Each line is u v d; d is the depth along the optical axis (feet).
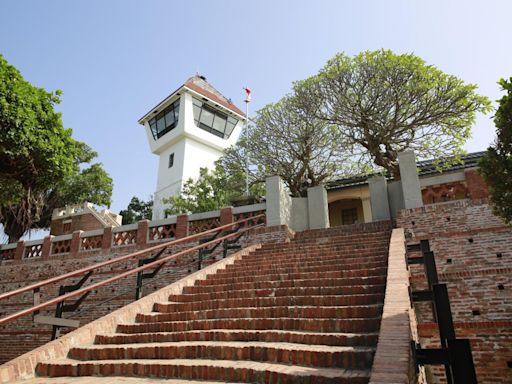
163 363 14.87
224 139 102.32
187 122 94.17
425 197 35.35
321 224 44.39
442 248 30.30
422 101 48.91
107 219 78.59
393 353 10.96
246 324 18.24
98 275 45.24
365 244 30.37
